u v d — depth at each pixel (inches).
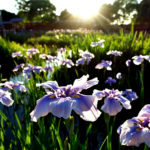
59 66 225.6
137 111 134.7
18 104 148.9
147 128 49.1
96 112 49.3
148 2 1844.2
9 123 96.7
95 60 210.5
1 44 385.7
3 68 303.4
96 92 83.0
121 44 247.1
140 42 250.7
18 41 917.2
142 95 125.4
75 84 58.9
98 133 119.3
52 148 80.9
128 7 2487.7
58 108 47.4
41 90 149.3
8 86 132.3
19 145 104.4
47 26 2240.4
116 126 123.6
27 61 280.5
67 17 3393.2
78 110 48.4
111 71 190.2
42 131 88.0
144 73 177.8
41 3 3009.4
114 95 77.4
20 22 2379.4
